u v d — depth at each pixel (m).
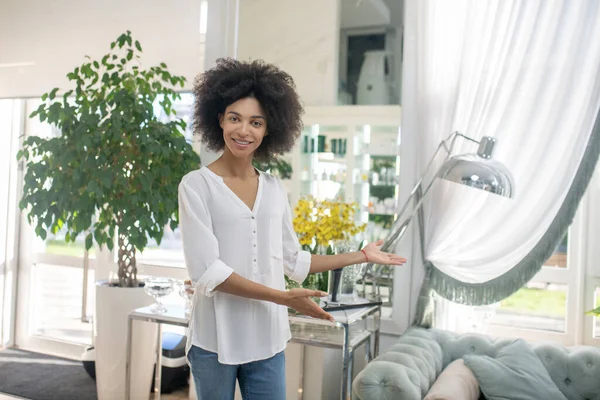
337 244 2.71
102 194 2.83
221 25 3.39
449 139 2.81
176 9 3.54
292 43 3.29
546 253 2.65
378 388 2.00
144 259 3.96
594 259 3.40
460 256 2.79
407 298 2.97
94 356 3.60
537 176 2.64
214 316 1.50
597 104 2.56
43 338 4.37
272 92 1.53
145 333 3.16
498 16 2.69
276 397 1.57
